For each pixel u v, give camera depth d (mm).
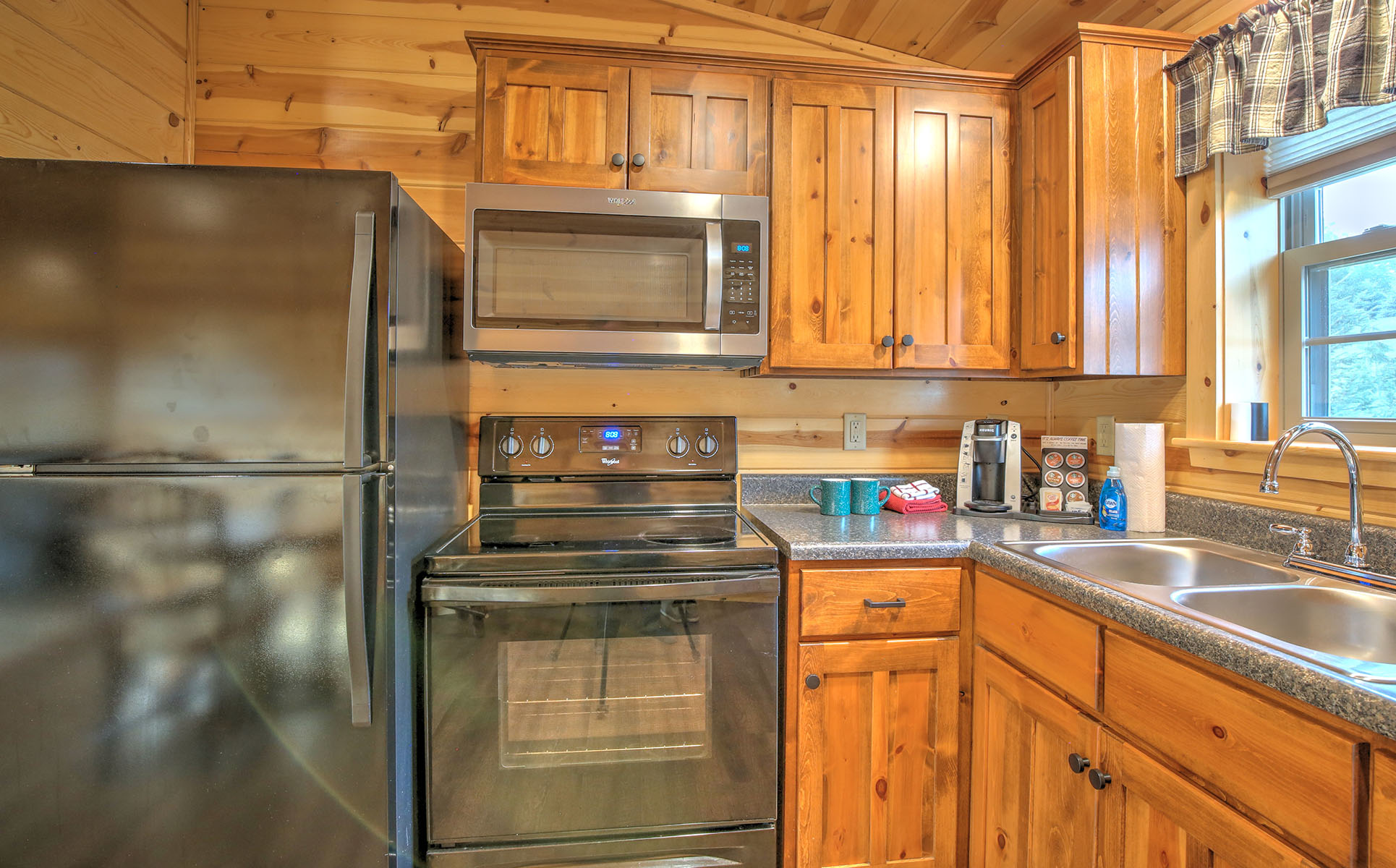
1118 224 1477
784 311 1574
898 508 1753
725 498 1728
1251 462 1337
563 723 1250
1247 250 1435
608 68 1535
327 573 1049
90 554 1024
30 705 1031
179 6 1744
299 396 1044
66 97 1438
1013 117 1661
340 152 1819
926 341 1616
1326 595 1015
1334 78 1152
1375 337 1239
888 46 1957
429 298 1331
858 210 1603
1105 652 992
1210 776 803
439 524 1425
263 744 1066
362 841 1093
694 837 1290
